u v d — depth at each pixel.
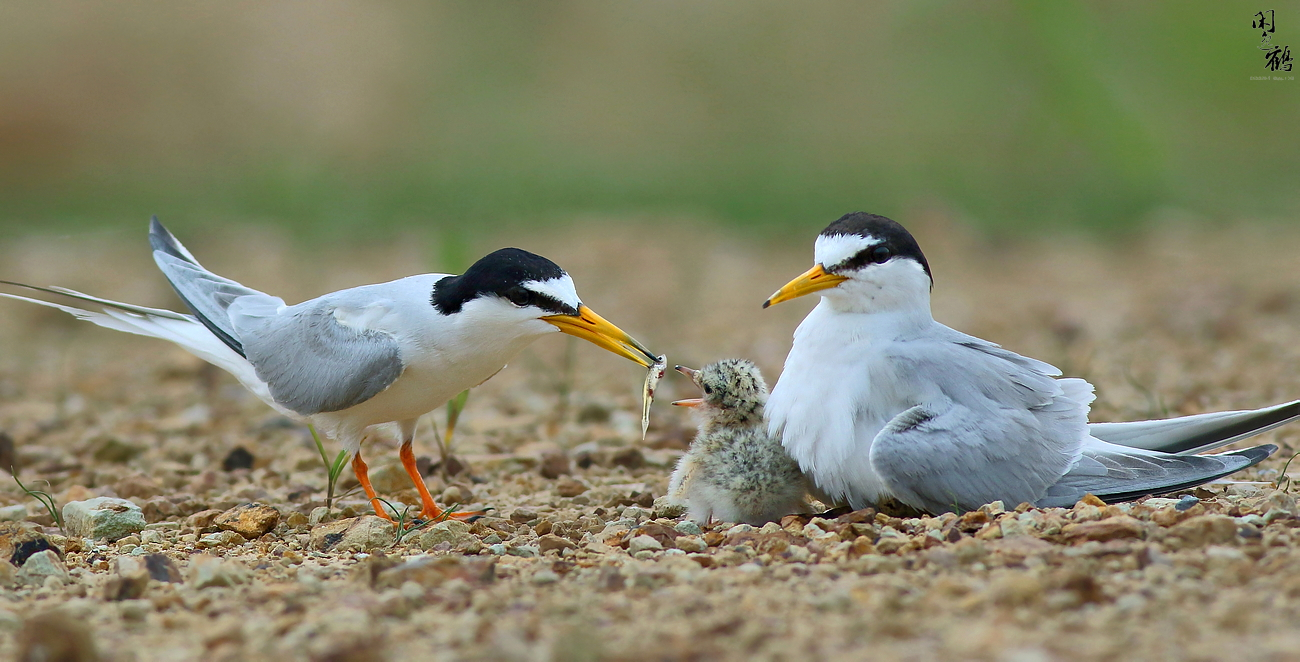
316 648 5.08
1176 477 7.25
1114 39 30.81
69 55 37.53
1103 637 4.88
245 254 24.66
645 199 29.16
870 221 7.53
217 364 9.24
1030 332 16.45
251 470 10.80
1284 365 13.27
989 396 7.37
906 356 7.36
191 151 34.69
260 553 7.53
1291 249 22.23
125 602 5.88
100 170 32.91
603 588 5.94
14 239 26.73
